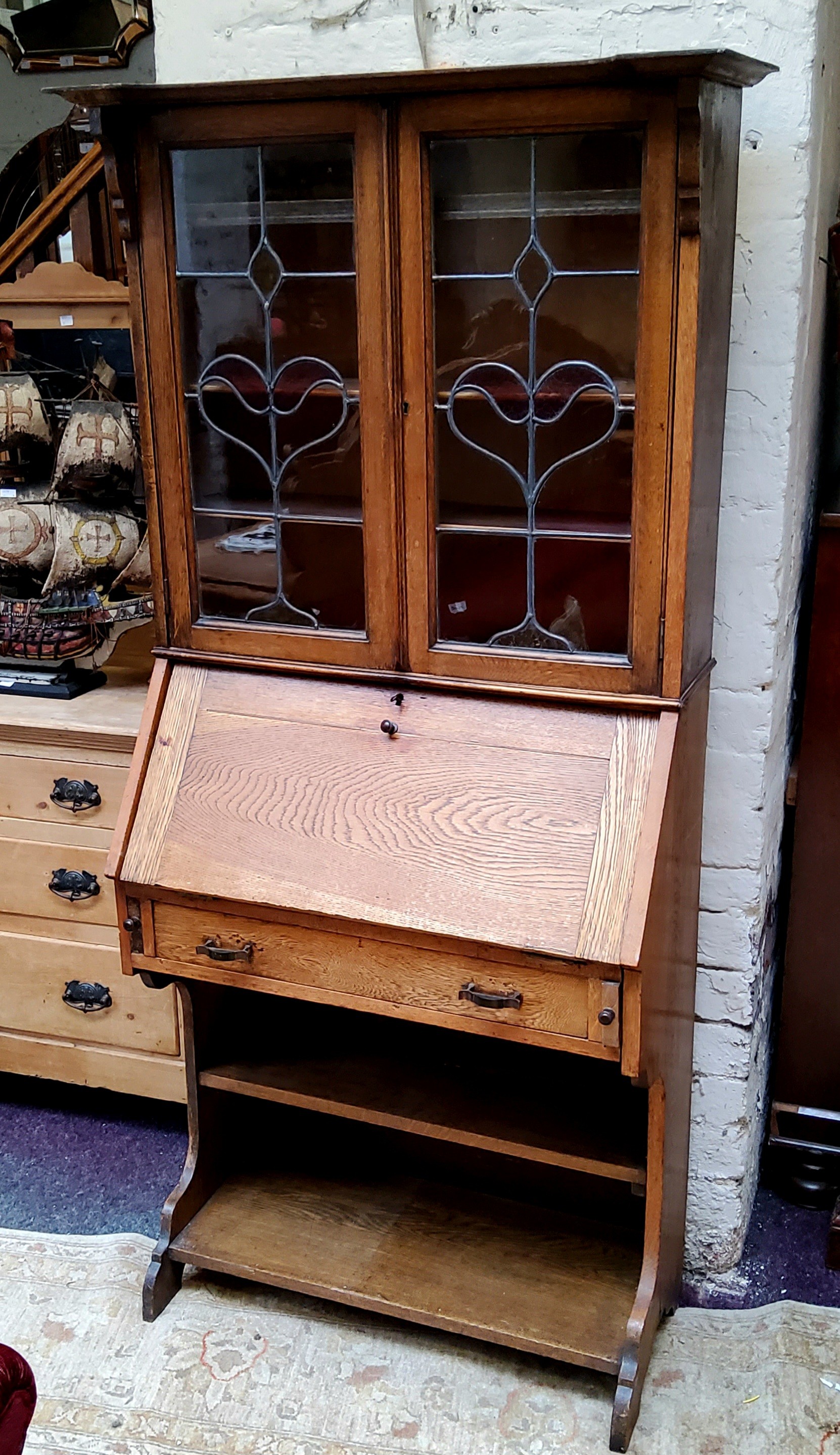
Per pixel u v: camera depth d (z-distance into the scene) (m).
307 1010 2.23
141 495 2.41
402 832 1.70
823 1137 2.25
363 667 1.77
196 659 1.87
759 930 2.01
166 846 1.81
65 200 2.22
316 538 1.75
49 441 2.25
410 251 1.57
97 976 2.33
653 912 1.58
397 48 1.82
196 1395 1.88
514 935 1.59
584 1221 2.11
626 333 1.52
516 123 1.48
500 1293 1.93
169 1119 2.52
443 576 1.69
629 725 1.63
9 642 2.30
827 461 2.26
